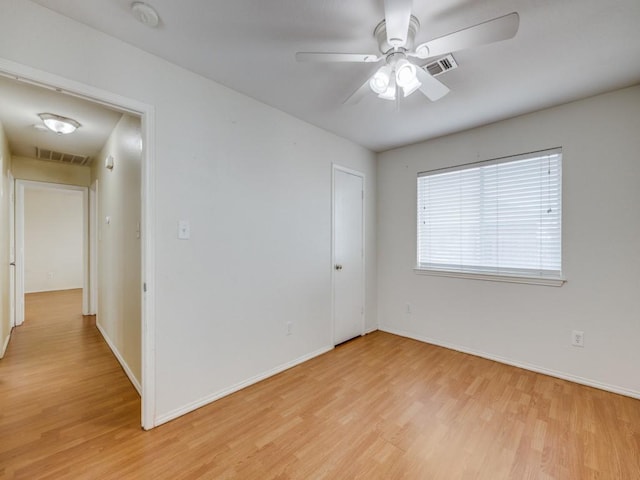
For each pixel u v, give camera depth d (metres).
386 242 3.87
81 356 3.02
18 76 1.44
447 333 3.31
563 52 1.85
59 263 6.73
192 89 2.09
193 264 2.11
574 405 2.15
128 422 1.94
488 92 2.35
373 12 1.54
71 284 6.87
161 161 1.94
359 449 1.71
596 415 2.03
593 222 2.43
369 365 2.85
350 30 1.68
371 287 3.87
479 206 3.08
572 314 2.53
